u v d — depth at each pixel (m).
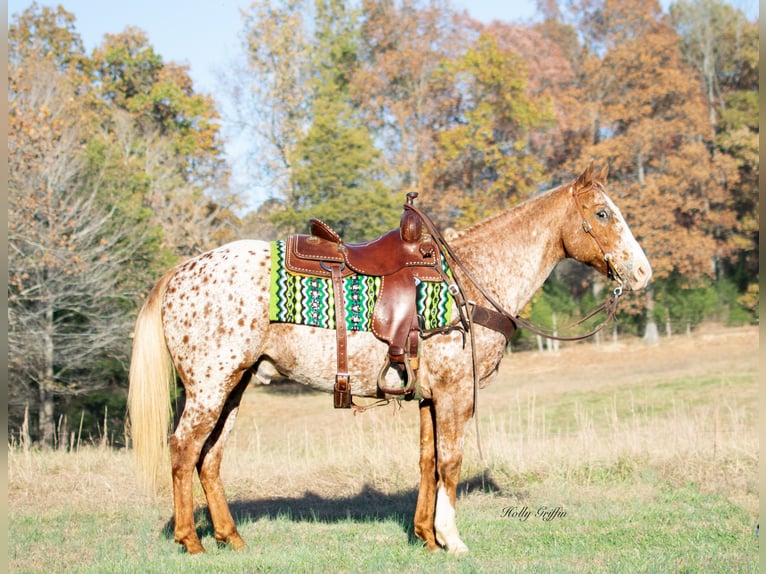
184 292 4.87
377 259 4.83
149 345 4.90
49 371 15.68
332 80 30.27
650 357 27.88
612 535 5.26
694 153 30.52
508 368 28.47
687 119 31.25
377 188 25.83
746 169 32.88
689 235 30.73
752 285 32.25
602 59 32.81
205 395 4.78
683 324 31.95
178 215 25.31
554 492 6.64
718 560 4.54
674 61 32.47
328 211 24.88
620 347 30.67
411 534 5.33
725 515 5.74
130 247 18.64
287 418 20.84
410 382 4.70
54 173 16.27
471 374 4.85
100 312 16.66
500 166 26.52
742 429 9.05
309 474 7.73
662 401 18.00
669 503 6.17
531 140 29.81
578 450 7.91
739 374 21.75
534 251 5.20
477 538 5.24
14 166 15.44
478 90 28.19
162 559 4.64
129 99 30.62
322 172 25.45
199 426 4.79
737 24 35.44
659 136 29.86
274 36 28.69
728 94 34.84
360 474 7.58
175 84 31.00
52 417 15.98
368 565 4.51
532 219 5.21
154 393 4.86
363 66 32.53
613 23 34.94
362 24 33.00
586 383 22.97
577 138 30.98
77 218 16.27
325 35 32.50
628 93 31.55
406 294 4.73
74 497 6.75
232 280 4.79
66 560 4.84
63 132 17.16
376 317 4.70
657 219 29.27
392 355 4.66
